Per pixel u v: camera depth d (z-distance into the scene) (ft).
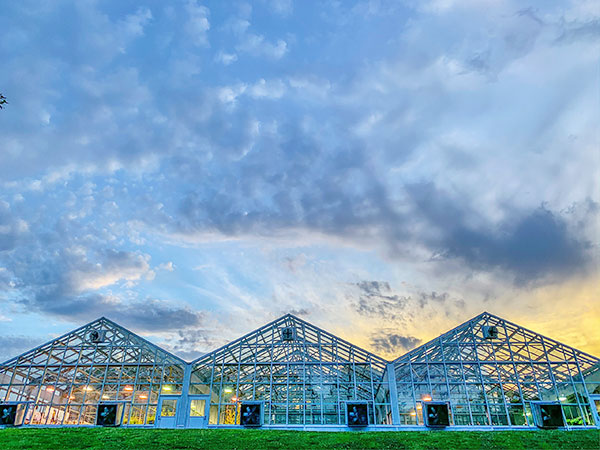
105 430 107.45
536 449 88.07
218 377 128.98
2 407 117.29
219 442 94.02
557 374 123.44
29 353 131.23
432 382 123.54
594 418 114.21
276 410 122.21
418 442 94.12
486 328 129.39
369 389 125.49
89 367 130.31
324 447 90.94
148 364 130.00
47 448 87.61
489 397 120.78
